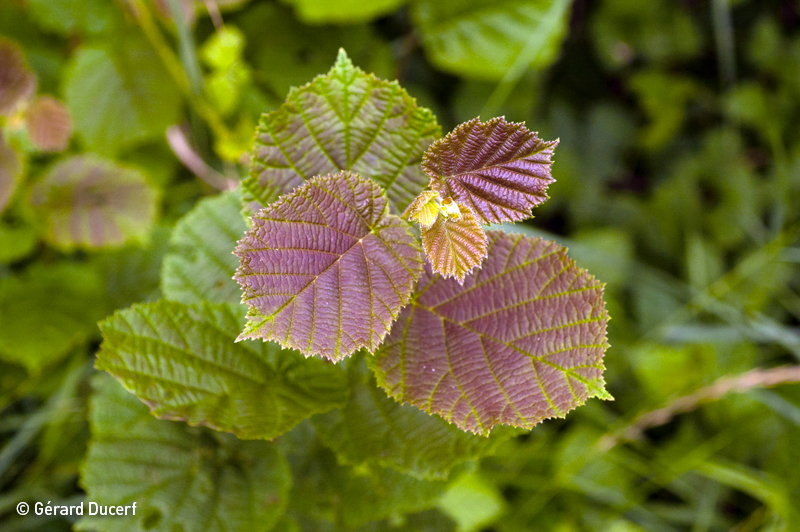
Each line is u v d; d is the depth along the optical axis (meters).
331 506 0.56
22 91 0.71
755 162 1.30
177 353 0.51
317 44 0.87
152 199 0.81
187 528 0.54
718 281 1.08
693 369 0.98
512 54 0.85
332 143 0.49
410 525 0.64
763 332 0.98
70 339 0.75
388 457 0.52
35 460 0.80
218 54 0.72
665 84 1.24
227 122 0.81
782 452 0.94
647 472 0.91
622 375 1.00
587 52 1.26
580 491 0.90
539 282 0.49
